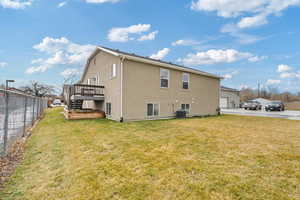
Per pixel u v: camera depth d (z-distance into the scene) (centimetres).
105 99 1182
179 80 1242
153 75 1094
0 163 350
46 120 1043
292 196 236
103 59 1230
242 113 1738
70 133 641
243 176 293
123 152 419
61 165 340
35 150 440
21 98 588
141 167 329
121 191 248
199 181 276
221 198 233
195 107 1355
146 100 1059
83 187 258
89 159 371
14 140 507
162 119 1109
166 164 344
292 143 505
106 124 860
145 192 246
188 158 378
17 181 276
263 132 672
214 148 452
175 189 254
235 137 580
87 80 1678
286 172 309
